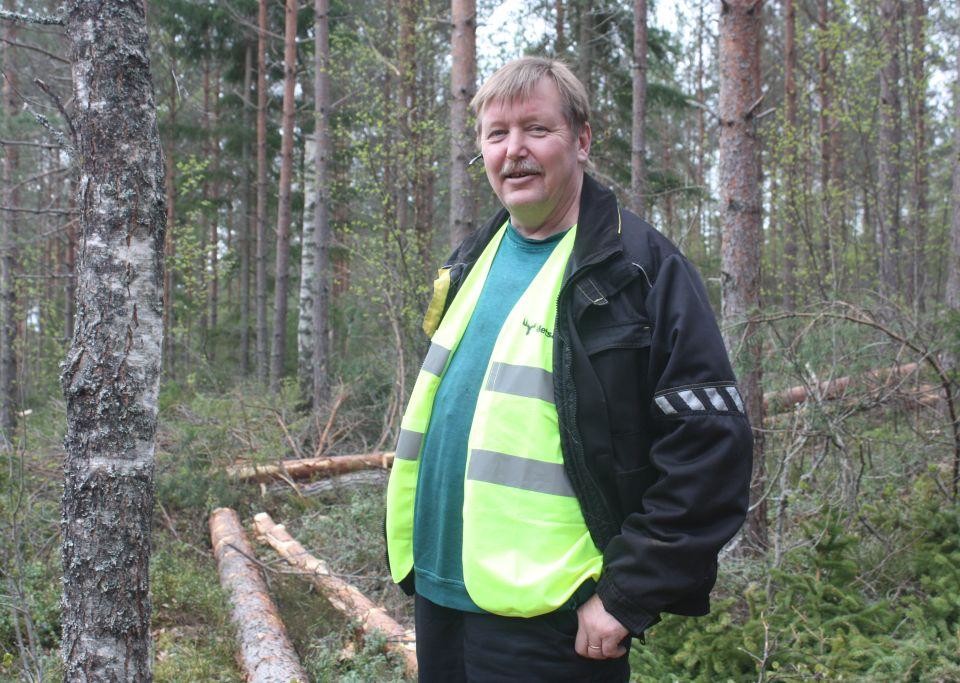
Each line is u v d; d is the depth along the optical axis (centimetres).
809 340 446
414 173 1034
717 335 165
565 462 170
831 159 1284
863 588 398
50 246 1509
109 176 220
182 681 391
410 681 379
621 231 177
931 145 1420
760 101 505
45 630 431
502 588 169
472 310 198
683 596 159
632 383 168
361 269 1202
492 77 188
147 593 231
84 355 222
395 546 205
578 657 171
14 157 955
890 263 1107
